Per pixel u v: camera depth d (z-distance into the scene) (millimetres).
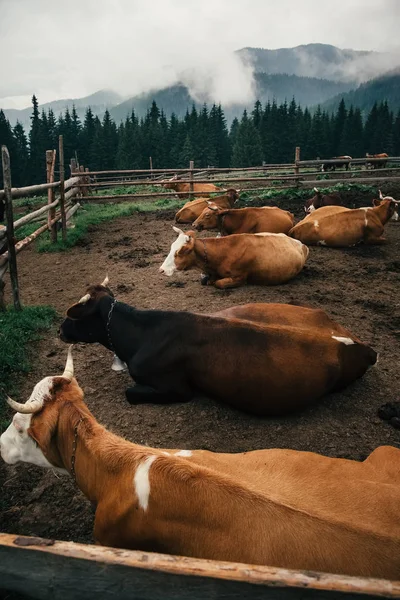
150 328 5012
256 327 4758
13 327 6590
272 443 4402
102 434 2996
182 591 1700
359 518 2463
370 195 17469
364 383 5355
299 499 2598
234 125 126062
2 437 3324
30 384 5422
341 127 97562
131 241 12266
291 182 23406
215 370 4680
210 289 8367
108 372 5695
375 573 2232
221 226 11070
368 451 4285
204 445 4398
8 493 3879
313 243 11172
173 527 2541
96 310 5320
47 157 11445
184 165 80688
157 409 4945
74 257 10922
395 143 103500
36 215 9289
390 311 7324
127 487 2676
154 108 101312
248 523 2416
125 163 74938
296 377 4598
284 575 1640
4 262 6961
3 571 1826
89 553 1751
